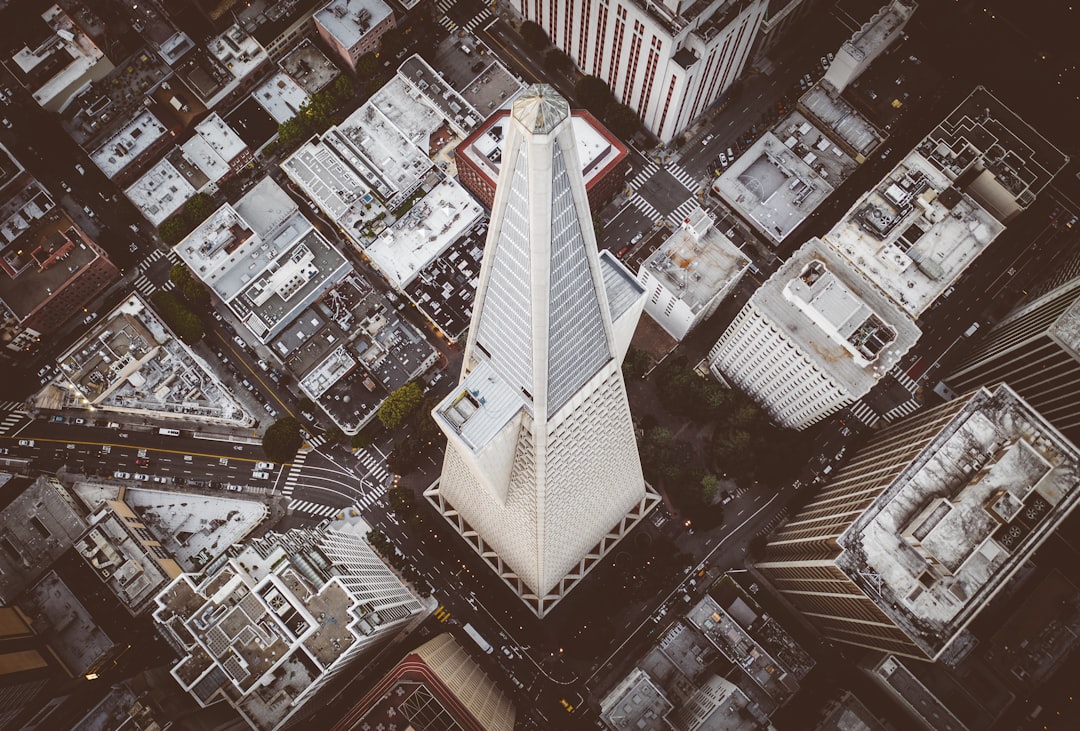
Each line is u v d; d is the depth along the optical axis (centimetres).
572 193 14938
